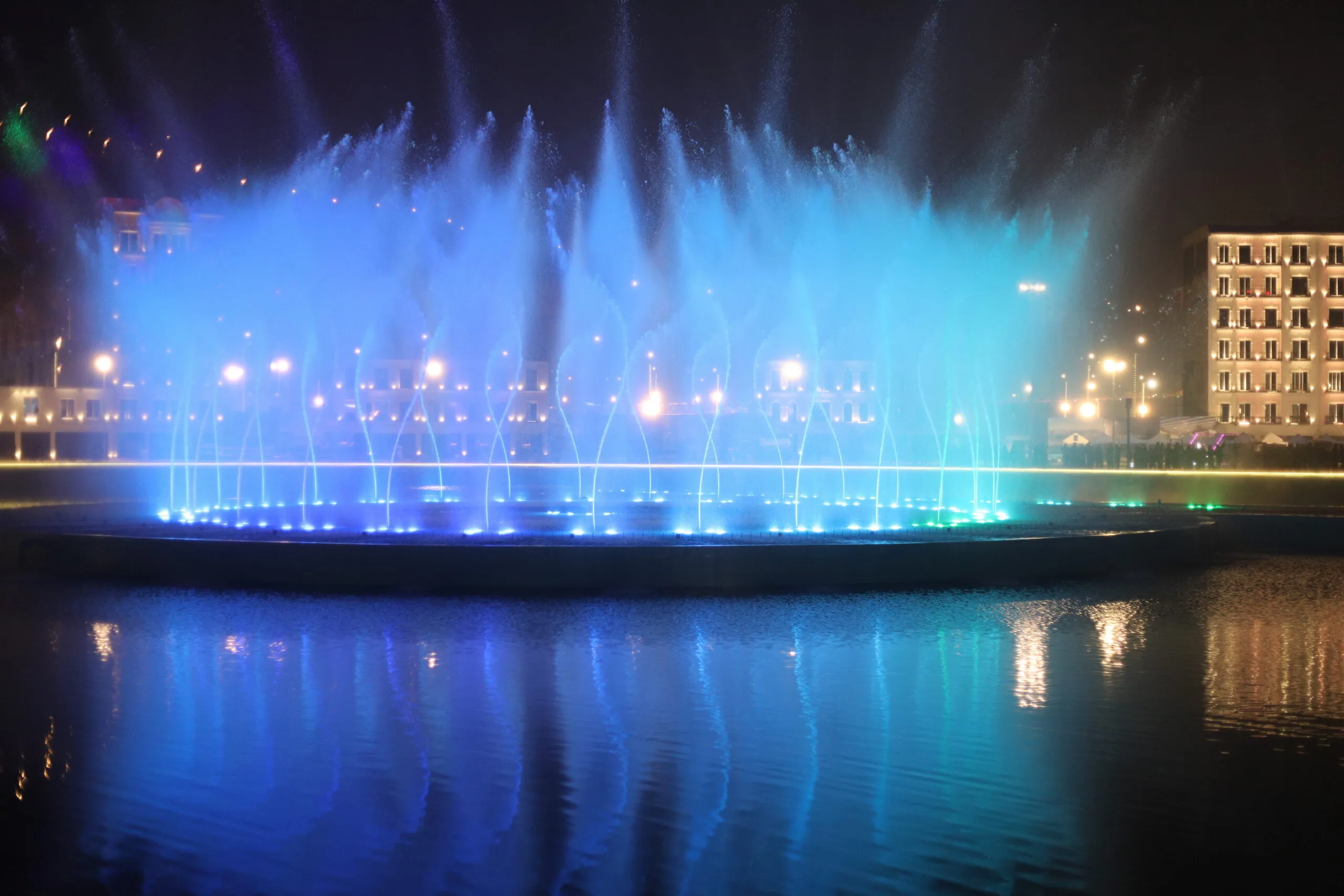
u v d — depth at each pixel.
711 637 11.91
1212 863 5.91
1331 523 20.97
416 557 14.82
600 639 11.76
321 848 6.11
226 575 15.23
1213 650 11.30
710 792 6.97
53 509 23.58
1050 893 5.55
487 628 12.35
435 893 5.56
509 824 6.44
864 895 5.53
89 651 11.06
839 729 8.33
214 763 7.50
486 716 8.68
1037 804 6.75
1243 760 7.61
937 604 14.00
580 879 5.71
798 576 14.98
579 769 7.40
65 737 8.08
